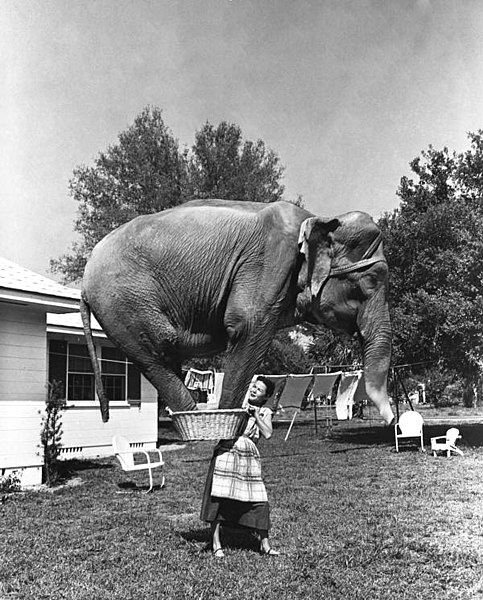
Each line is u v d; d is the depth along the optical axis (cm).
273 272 430
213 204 449
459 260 1387
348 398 1762
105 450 1550
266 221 437
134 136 2200
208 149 2155
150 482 997
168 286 415
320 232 444
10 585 493
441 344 1513
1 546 630
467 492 898
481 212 1453
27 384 1114
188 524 718
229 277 421
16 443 1084
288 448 1652
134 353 419
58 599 455
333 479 1058
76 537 665
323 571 499
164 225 423
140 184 2214
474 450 1423
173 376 424
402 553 554
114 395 1598
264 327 424
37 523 756
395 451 1478
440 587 457
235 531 653
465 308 1354
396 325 1512
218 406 428
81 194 2278
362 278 453
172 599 442
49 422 1135
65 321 1422
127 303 412
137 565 536
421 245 1532
